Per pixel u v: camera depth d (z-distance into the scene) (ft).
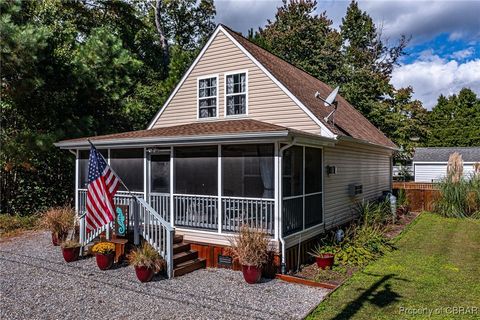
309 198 31.86
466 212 53.16
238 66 38.91
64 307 19.66
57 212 35.94
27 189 49.44
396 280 23.90
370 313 18.60
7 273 25.88
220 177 28.50
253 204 28.99
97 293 21.85
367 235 33.04
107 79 51.62
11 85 41.45
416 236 39.37
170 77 71.41
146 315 18.57
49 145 42.91
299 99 34.78
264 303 20.25
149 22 94.73
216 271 26.73
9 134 44.73
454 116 165.58
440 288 22.41
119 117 58.23
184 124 42.65
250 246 24.06
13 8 43.55
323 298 20.84
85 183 37.24
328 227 35.47
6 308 19.49
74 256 29.07
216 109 40.52
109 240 29.73
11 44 38.47
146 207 27.68
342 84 89.35
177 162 33.24
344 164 40.50
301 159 30.73
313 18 102.42
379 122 90.94
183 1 100.37
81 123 47.93
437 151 118.11
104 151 37.35
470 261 28.94
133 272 26.21
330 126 34.24
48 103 47.21
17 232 40.78
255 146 29.63
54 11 61.31
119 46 53.62
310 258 30.71
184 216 30.25
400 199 57.62
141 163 35.40
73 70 48.70
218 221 28.19
